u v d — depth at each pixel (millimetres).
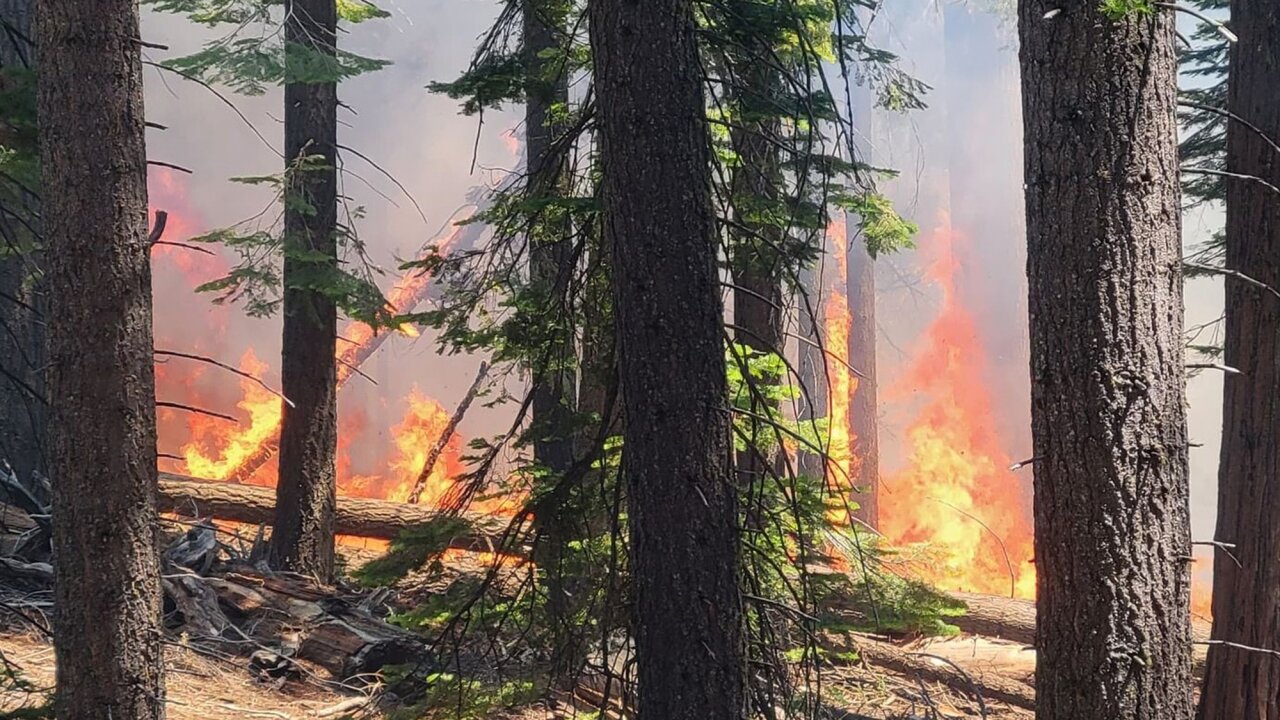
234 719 8844
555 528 6715
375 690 9523
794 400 7254
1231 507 8953
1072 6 5199
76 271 5898
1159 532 5234
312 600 11695
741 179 7934
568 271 6512
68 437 5906
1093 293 5199
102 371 5910
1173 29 5309
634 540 5621
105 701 5891
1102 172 5180
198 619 10664
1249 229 8836
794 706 6734
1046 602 5473
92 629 5883
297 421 13375
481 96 7398
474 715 6922
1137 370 5195
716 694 5465
